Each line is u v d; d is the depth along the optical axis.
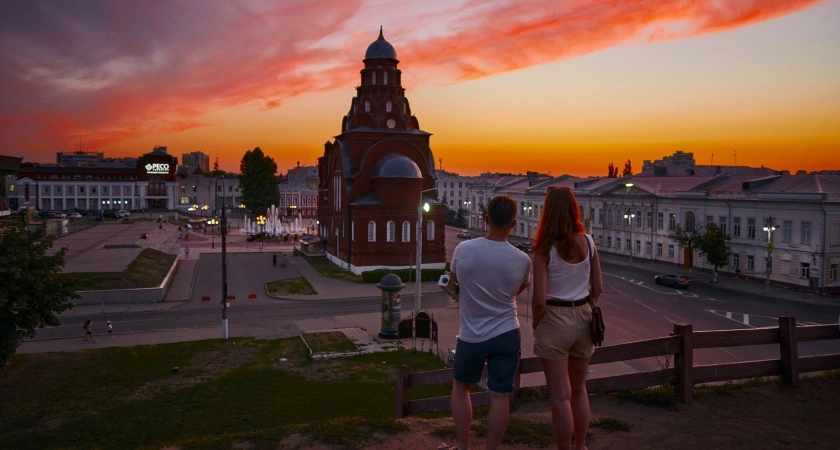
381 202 64.44
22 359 31.17
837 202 51.94
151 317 44.12
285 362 31.91
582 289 6.59
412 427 8.60
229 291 55.62
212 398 26.05
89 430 22.45
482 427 8.25
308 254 82.25
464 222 149.50
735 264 62.47
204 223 132.75
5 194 117.12
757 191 60.53
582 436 6.88
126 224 127.81
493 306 6.24
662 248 74.12
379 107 71.44
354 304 49.66
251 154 120.69
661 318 43.09
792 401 9.38
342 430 8.45
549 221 6.54
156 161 165.50
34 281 28.06
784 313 44.94
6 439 21.66
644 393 9.45
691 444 7.82
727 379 9.75
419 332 35.66
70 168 159.88
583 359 6.77
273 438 8.46
